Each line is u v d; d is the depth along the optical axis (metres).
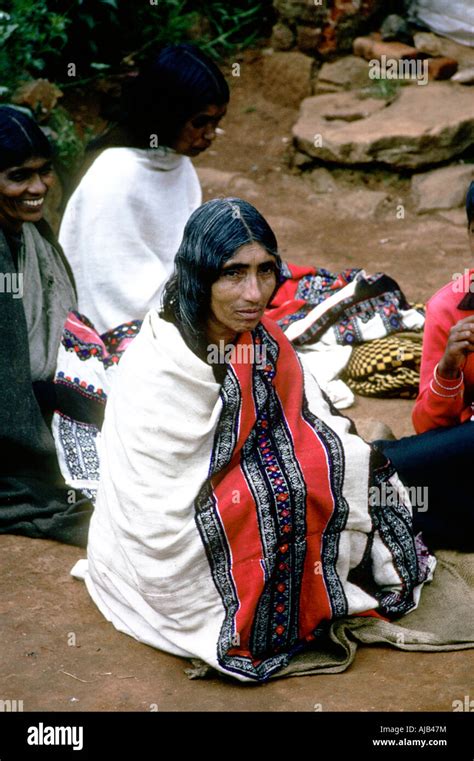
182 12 11.66
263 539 4.08
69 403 5.25
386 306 6.78
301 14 11.20
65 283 5.62
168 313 4.13
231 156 10.70
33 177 5.04
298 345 6.81
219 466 4.12
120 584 4.37
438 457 4.74
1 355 5.10
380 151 9.97
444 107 10.44
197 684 4.09
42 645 4.30
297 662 4.20
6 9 9.08
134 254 6.17
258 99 11.37
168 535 4.11
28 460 5.24
